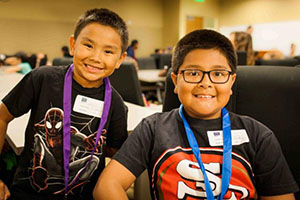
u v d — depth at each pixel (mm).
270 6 8195
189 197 806
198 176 817
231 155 853
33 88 1026
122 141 1110
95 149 1017
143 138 914
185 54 902
